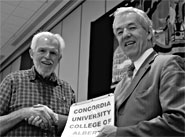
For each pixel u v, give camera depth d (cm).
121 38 149
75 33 479
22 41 630
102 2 427
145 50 146
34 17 539
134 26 145
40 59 201
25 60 646
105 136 121
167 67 123
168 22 270
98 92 349
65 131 150
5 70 770
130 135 115
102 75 351
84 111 151
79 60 449
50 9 509
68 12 515
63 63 496
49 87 205
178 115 108
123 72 312
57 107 199
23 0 483
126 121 128
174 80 117
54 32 550
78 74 443
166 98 115
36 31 582
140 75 135
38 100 195
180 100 113
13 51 688
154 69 130
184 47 247
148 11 299
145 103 124
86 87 415
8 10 519
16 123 176
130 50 146
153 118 120
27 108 177
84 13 468
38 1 487
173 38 259
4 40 633
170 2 274
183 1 260
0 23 564
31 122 173
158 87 123
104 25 371
